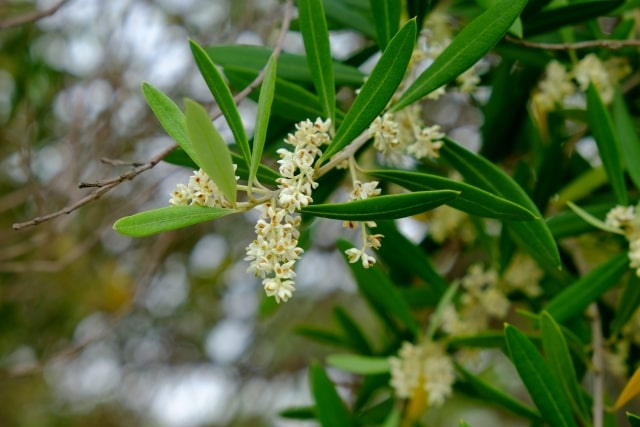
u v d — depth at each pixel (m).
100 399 1.68
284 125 0.81
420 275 0.83
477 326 0.86
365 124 0.63
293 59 0.77
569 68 0.82
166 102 0.63
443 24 0.82
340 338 1.00
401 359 0.83
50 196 1.07
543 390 0.69
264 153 0.82
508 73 0.85
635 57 0.83
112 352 1.60
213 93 0.62
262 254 0.61
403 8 0.78
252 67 0.77
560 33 0.81
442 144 0.70
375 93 0.63
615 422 0.76
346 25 0.81
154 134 1.19
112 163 0.65
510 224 0.70
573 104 0.88
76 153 1.06
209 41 1.17
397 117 0.71
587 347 0.80
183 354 1.67
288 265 0.61
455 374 0.85
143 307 1.52
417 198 0.61
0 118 1.25
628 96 0.86
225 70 0.74
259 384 1.74
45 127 1.25
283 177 0.63
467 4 0.83
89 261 1.40
